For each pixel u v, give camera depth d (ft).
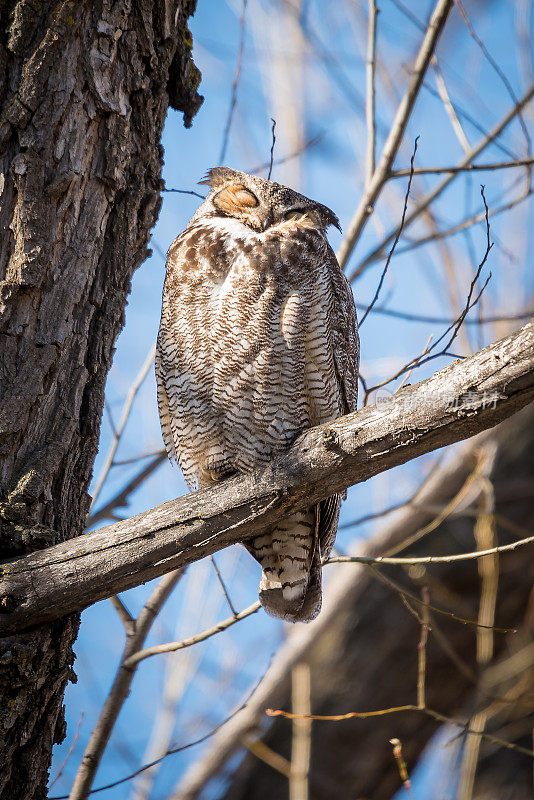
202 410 25.90
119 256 21.76
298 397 25.29
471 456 37.91
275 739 38.58
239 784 38.52
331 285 25.95
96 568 18.35
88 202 21.13
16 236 20.27
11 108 20.74
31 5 21.18
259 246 24.76
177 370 25.89
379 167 28.53
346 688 38.32
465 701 38.96
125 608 24.90
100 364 21.18
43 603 18.37
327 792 37.63
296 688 31.91
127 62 22.11
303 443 18.76
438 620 38.29
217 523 18.70
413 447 17.61
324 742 38.09
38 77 20.94
